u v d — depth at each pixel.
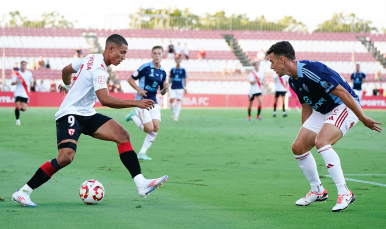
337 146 14.29
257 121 25.94
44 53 49.66
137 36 53.00
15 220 4.94
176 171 9.12
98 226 4.71
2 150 12.39
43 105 43.16
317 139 5.82
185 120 26.80
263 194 6.76
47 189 6.98
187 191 6.97
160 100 43.72
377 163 10.47
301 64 5.68
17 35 51.28
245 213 5.46
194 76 48.88
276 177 8.42
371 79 50.28
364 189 7.20
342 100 5.59
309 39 54.91
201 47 52.66
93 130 6.11
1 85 43.44
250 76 26.28
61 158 5.75
